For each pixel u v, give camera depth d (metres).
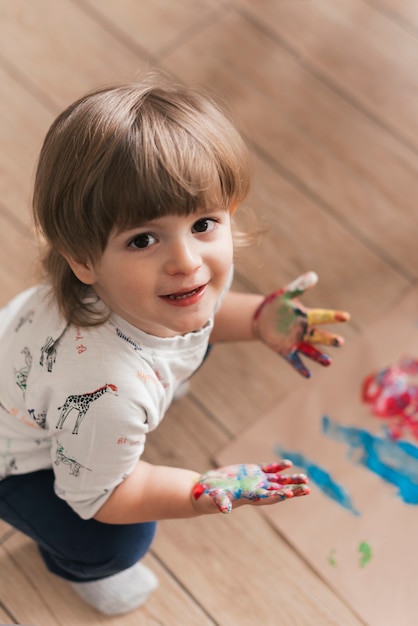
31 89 1.52
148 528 1.02
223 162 0.73
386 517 1.15
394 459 1.19
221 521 1.16
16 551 1.15
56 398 0.82
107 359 0.80
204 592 1.12
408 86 1.50
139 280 0.73
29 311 0.91
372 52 1.53
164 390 0.86
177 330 0.78
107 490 0.88
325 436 1.21
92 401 0.80
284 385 1.26
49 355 0.84
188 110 0.74
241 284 1.33
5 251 1.37
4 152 1.46
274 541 1.15
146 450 1.22
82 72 1.53
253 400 1.25
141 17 1.58
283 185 1.41
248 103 1.49
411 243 1.37
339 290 1.33
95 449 0.82
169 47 1.55
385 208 1.40
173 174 0.69
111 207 0.69
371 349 1.28
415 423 1.21
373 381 1.25
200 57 1.54
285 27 1.56
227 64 1.53
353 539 1.14
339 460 1.19
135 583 1.10
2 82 1.52
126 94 0.74
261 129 1.46
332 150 1.45
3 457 0.95
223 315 1.05
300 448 1.21
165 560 1.14
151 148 0.69
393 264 1.35
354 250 1.36
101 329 0.81
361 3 1.58
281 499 0.84
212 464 1.21
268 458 1.20
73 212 0.72
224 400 1.25
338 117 1.47
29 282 1.34
